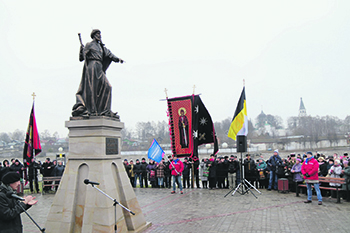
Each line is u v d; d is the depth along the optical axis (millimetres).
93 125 6973
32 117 16094
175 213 9891
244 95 14141
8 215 4008
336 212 9664
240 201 11961
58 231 6793
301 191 14039
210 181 16281
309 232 7434
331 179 11875
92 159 6953
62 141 110000
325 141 97500
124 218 7082
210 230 7727
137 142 111812
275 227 7957
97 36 7812
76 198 6957
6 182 4242
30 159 15875
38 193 15992
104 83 7641
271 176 15141
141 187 17812
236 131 14180
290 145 101000
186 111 17141
